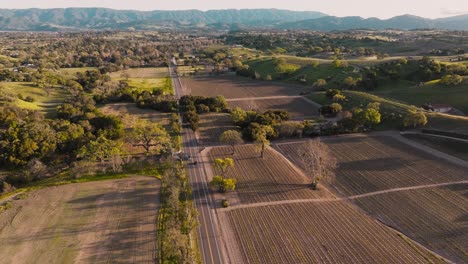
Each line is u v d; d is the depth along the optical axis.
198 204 69.00
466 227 60.00
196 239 57.69
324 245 56.03
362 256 53.31
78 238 57.41
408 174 81.19
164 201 68.75
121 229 59.69
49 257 52.88
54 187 76.19
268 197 72.12
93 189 74.75
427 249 55.00
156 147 99.06
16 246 55.75
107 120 107.94
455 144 95.94
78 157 88.44
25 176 80.50
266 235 58.84
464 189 73.00
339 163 89.12
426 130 107.06
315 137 109.25
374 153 94.62
